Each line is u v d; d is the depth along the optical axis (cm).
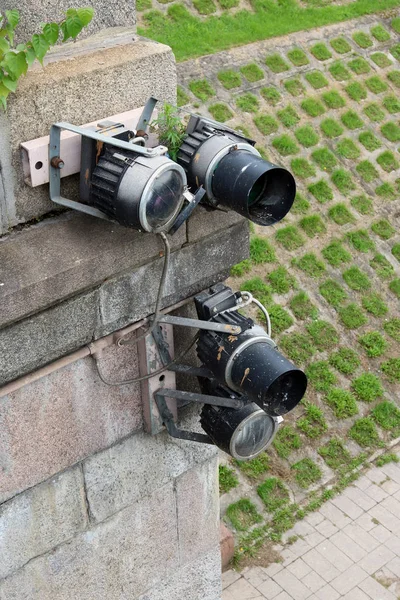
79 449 357
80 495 368
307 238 1048
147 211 281
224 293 358
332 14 1363
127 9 324
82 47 317
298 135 1154
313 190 1102
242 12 1299
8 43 276
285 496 811
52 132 293
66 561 379
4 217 308
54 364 324
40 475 347
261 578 741
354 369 937
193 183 314
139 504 398
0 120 290
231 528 775
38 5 296
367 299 1014
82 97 308
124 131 301
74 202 302
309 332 955
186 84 1141
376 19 1387
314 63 1263
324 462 850
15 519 348
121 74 315
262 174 297
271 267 999
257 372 325
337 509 810
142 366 360
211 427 360
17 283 286
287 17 1328
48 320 308
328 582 742
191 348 385
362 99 1248
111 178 287
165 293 348
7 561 355
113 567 403
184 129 322
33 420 333
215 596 469
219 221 346
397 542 784
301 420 873
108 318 331
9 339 299
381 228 1100
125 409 368
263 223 319
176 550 431
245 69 1200
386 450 877
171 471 404
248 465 822
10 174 303
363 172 1155
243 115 1141
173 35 1213
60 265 297
